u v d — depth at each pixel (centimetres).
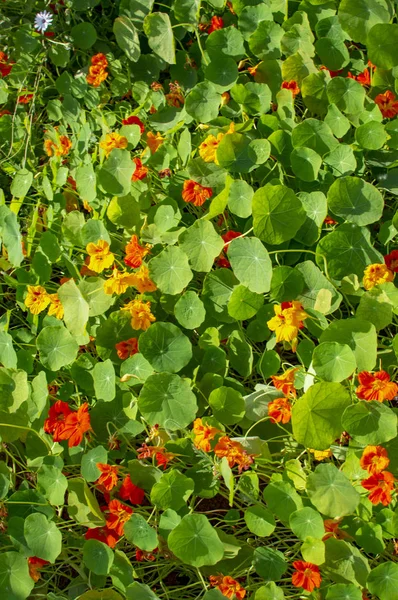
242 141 187
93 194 190
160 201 191
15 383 173
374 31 192
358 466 163
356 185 177
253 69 204
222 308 179
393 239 184
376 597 161
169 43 209
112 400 174
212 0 213
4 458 180
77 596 163
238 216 186
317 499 158
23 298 189
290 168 191
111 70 221
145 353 172
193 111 199
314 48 202
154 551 166
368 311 169
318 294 172
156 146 196
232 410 169
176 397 168
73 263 185
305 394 159
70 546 167
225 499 173
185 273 177
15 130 218
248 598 160
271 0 211
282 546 167
